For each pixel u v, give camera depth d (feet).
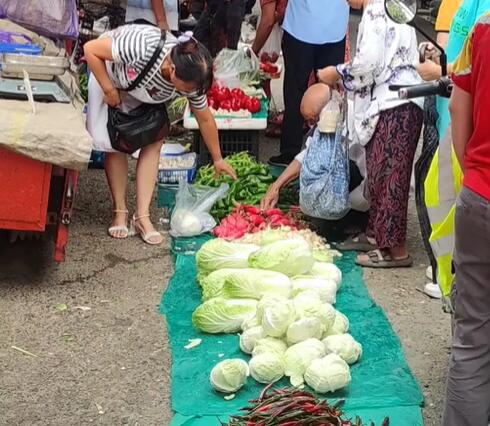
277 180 17.51
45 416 10.82
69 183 14.38
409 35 14.64
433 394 11.44
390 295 14.52
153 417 10.85
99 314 13.52
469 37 8.37
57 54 17.11
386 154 14.92
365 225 16.93
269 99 24.27
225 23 23.27
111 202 18.58
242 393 11.19
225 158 19.17
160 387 11.53
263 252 13.55
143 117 15.81
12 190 13.33
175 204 17.16
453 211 10.16
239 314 12.67
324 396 11.12
